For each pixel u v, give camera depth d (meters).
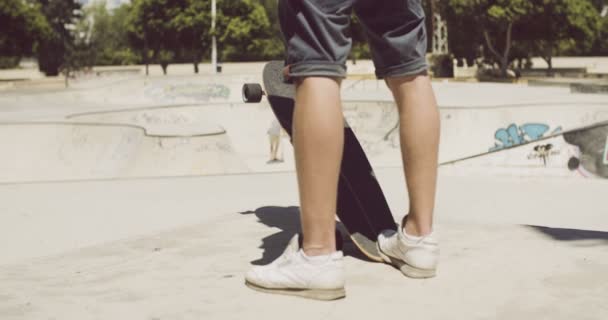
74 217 5.41
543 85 28.61
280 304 1.78
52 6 59.25
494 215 5.67
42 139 14.20
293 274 1.82
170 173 11.39
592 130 8.20
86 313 1.78
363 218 2.23
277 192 6.70
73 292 2.00
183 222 5.08
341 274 1.80
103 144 13.70
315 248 1.80
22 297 1.95
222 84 29.20
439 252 2.30
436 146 1.94
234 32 47.25
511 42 42.28
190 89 29.38
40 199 6.37
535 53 46.22
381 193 2.29
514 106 15.12
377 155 15.91
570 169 8.34
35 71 53.75
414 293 1.84
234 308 1.76
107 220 5.27
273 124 15.44
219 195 6.52
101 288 2.04
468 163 8.68
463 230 2.69
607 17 55.78
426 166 1.94
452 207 6.07
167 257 2.45
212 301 1.84
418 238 1.97
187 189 6.98
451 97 21.97
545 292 1.82
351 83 28.69
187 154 11.59
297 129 1.75
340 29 1.72
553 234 2.57
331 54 1.71
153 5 48.34
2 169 13.41
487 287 1.88
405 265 2.02
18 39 51.06
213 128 12.60
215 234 2.84
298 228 2.92
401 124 1.95
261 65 47.16
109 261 2.43
